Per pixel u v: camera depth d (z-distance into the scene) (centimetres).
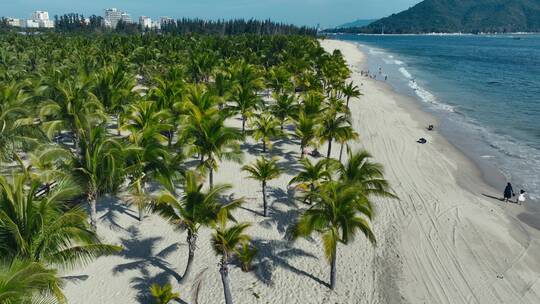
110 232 2323
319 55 9244
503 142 4547
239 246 2136
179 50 9681
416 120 5416
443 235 2509
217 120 2475
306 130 3253
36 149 2147
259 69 6731
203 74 6147
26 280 1141
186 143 2542
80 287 1905
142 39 11475
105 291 1889
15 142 2278
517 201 3028
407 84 8794
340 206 1723
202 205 1709
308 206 2717
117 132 4084
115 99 3584
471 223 2669
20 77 4809
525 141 4597
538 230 2638
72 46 9169
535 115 5800
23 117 2688
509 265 2241
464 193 3164
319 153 3772
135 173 2139
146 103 3019
